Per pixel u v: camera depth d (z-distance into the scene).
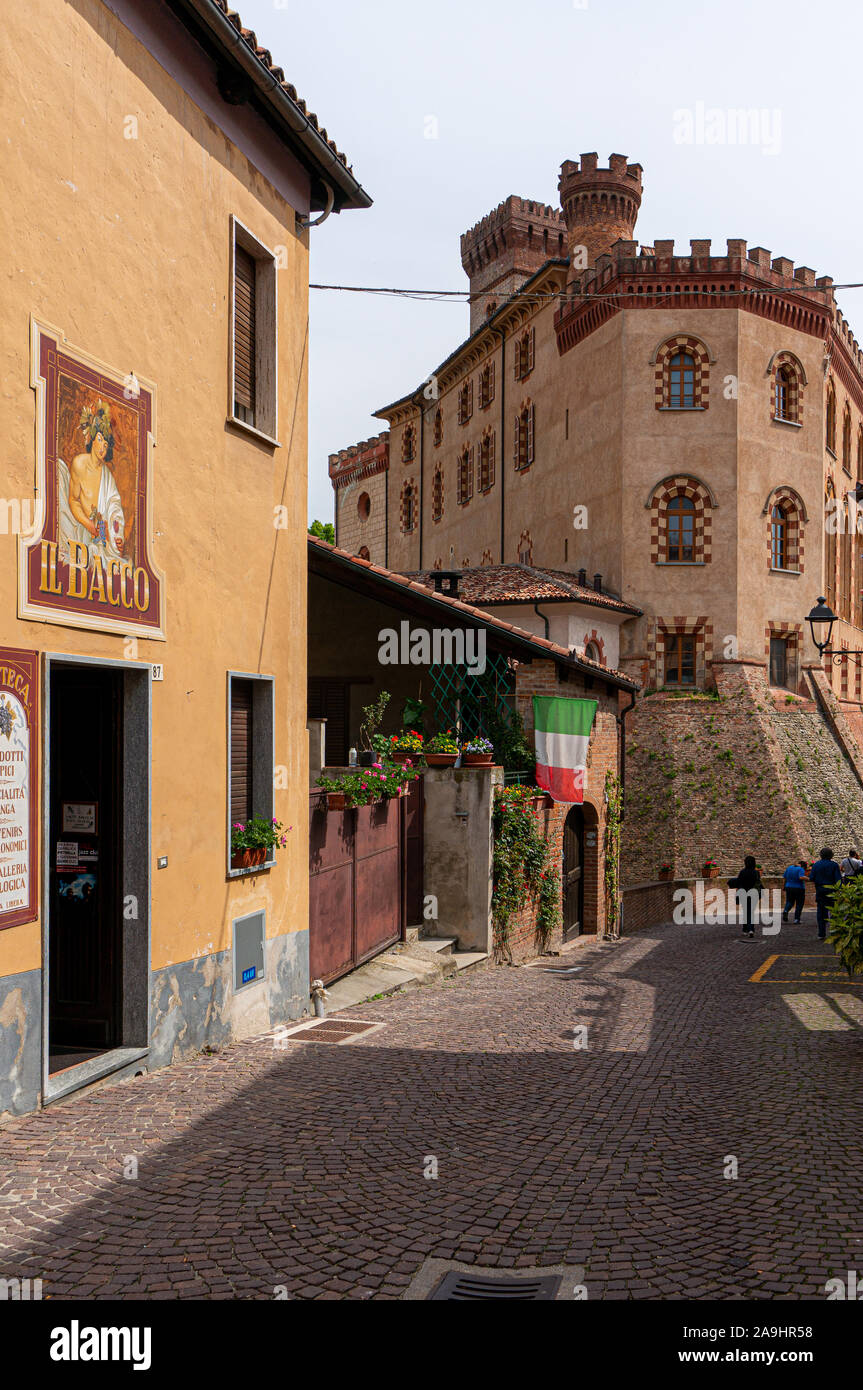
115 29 7.40
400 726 19.03
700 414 30.80
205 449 8.81
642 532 30.80
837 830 30.00
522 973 15.28
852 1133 6.90
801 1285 4.64
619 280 30.92
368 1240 5.07
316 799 11.51
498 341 40.31
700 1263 4.86
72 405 6.88
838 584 36.59
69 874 8.01
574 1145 6.63
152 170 7.92
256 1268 4.74
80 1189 5.54
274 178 10.19
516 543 38.41
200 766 8.69
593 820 22.19
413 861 15.51
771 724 30.55
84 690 7.98
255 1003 9.68
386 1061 8.76
